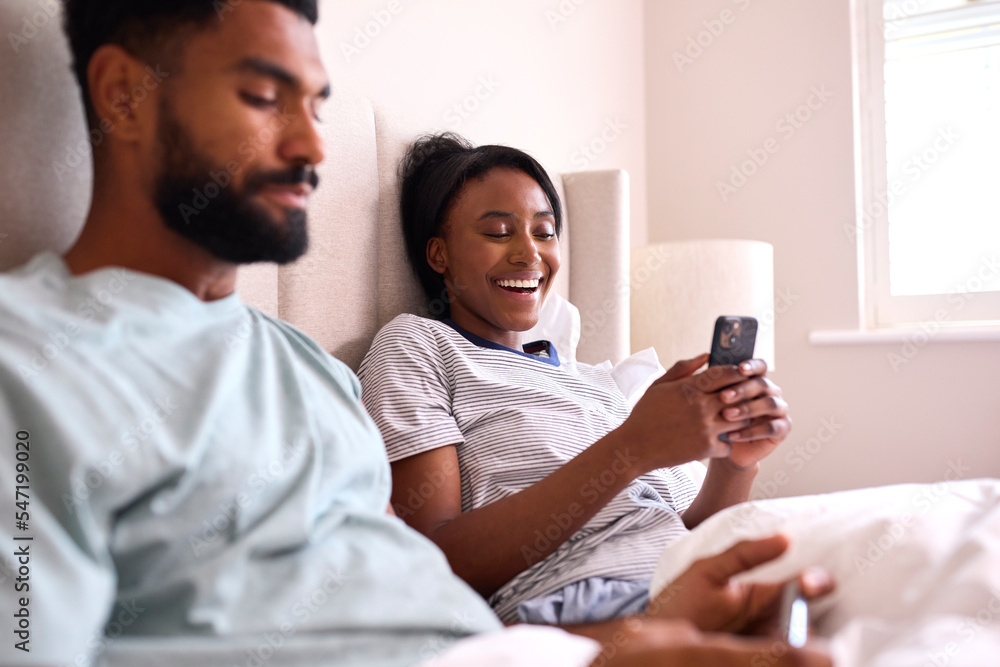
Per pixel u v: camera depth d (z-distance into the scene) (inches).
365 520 26.7
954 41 96.4
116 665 19.7
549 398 42.5
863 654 19.7
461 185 48.5
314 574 23.4
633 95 104.9
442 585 25.3
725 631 22.5
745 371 34.1
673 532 37.0
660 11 107.4
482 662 19.4
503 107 77.4
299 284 43.1
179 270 26.9
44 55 29.8
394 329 43.5
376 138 51.4
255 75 26.0
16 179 28.9
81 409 20.2
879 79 99.3
